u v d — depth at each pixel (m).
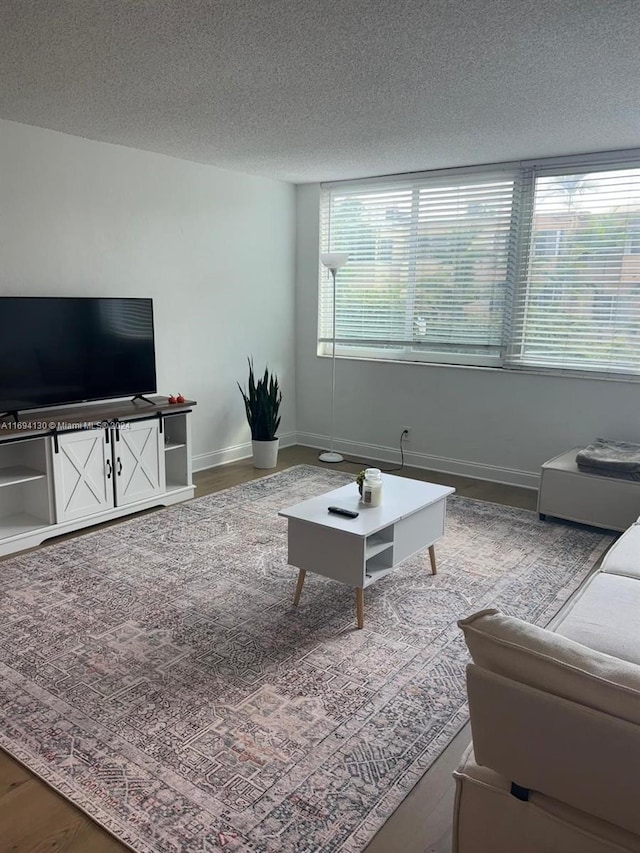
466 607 2.98
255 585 3.16
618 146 4.14
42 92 3.08
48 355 3.76
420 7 2.13
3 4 2.12
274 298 5.61
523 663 1.31
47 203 3.87
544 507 4.09
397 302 5.39
